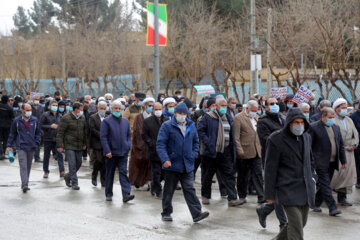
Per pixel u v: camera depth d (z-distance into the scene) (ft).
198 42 85.51
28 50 124.16
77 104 36.96
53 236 23.35
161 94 43.65
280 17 67.97
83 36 121.29
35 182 39.88
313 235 23.67
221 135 30.19
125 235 23.50
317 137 28.37
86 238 23.00
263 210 24.44
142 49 107.34
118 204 31.22
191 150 26.16
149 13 51.29
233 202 30.48
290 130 19.19
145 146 35.63
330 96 72.08
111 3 141.28
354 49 62.18
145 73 105.09
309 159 19.29
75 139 36.78
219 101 30.58
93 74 112.78
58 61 123.65
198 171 46.50
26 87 124.77
